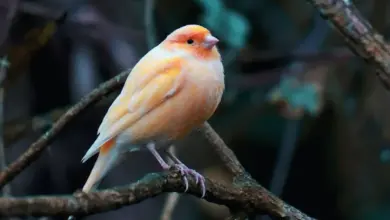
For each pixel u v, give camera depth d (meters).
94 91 6.96
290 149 13.23
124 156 6.88
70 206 4.56
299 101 11.50
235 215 6.44
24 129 10.47
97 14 12.23
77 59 12.05
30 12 11.41
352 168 13.57
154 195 5.52
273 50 13.59
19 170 6.71
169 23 13.19
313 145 14.45
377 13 12.47
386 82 6.67
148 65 6.66
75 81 11.97
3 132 10.36
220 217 13.05
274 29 13.73
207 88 6.45
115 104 6.68
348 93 13.06
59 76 12.56
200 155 13.12
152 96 6.45
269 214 6.46
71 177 12.77
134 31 12.33
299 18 13.69
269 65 13.83
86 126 12.68
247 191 6.38
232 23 11.07
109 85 7.03
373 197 13.41
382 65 6.65
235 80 13.09
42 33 9.93
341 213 14.13
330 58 12.51
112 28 12.21
